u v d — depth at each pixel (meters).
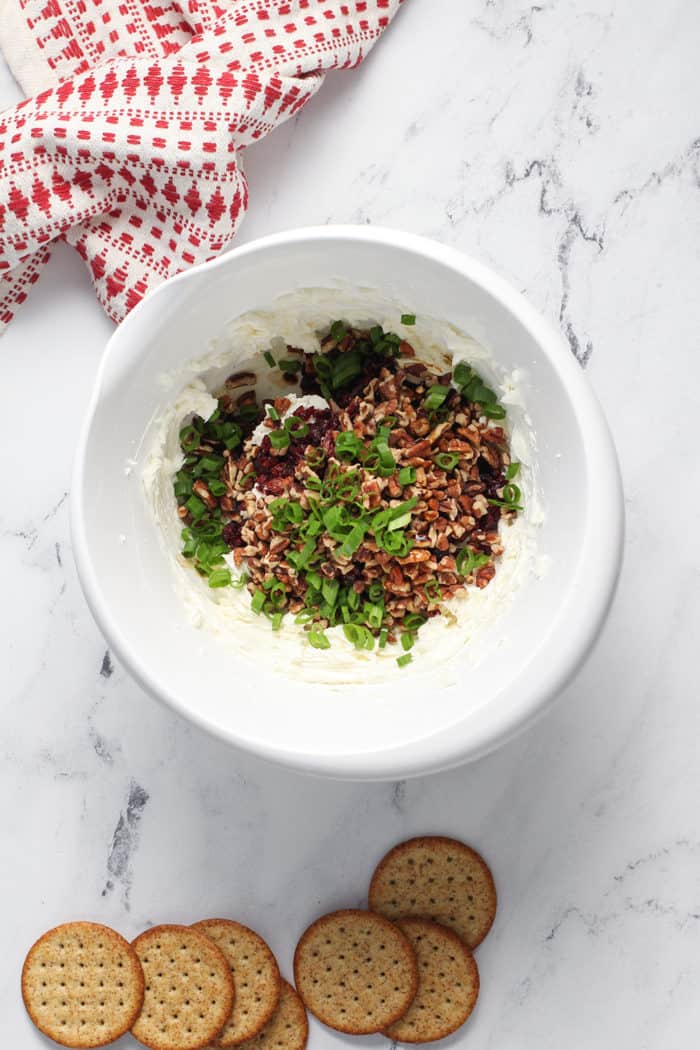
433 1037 0.75
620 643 0.74
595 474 0.62
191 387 0.69
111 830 0.75
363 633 0.70
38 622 0.75
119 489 0.66
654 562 0.74
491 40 0.74
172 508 0.70
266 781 0.75
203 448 0.71
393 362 0.71
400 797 0.75
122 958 0.75
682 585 0.74
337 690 0.68
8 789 0.75
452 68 0.74
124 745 0.75
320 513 0.70
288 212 0.74
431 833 0.75
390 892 0.75
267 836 0.75
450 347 0.67
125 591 0.65
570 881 0.75
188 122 0.70
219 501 0.72
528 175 0.74
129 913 0.75
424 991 0.75
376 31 0.73
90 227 0.73
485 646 0.67
